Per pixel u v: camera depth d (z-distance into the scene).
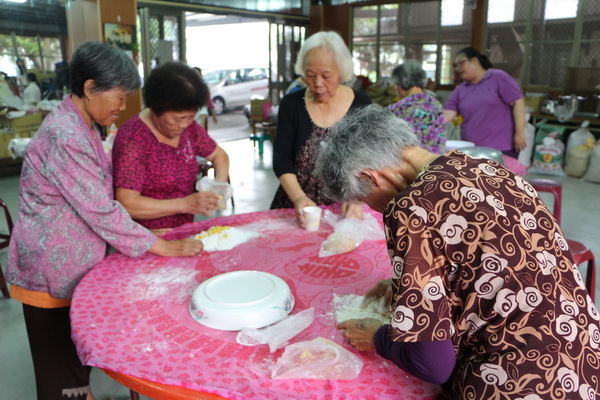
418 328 0.86
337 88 2.13
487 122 3.84
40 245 1.47
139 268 1.54
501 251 0.85
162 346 1.10
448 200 0.87
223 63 16.80
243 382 0.98
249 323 1.18
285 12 9.35
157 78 1.64
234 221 2.01
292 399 0.92
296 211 1.96
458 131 6.14
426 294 0.86
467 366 0.89
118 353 1.07
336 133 1.07
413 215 0.87
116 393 2.12
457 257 0.86
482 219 0.86
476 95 3.83
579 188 5.54
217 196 1.81
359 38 9.27
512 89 3.69
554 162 6.08
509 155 3.87
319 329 1.18
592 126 6.37
